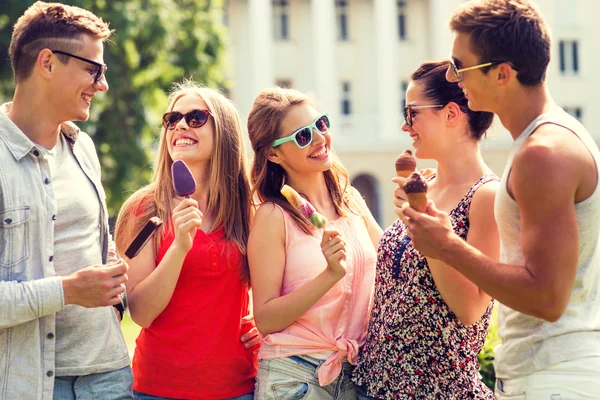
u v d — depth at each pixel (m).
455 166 3.55
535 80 2.92
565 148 2.74
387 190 31.41
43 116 3.45
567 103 31.53
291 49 31.84
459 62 3.01
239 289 3.90
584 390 2.87
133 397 3.81
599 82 31.66
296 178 3.93
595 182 2.79
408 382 3.46
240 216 3.99
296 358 3.69
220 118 3.99
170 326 3.79
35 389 3.33
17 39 3.43
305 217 3.73
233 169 4.00
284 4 31.86
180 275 3.79
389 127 31.31
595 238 2.86
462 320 3.36
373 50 32.09
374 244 4.12
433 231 2.87
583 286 2.91
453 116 3.51
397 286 3.53
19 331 3.32
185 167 3.56
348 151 31.14
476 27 2.94
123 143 17.84
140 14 17.61
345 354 3.72
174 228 3.78
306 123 3.82
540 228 2.71
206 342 3.79
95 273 3.26
